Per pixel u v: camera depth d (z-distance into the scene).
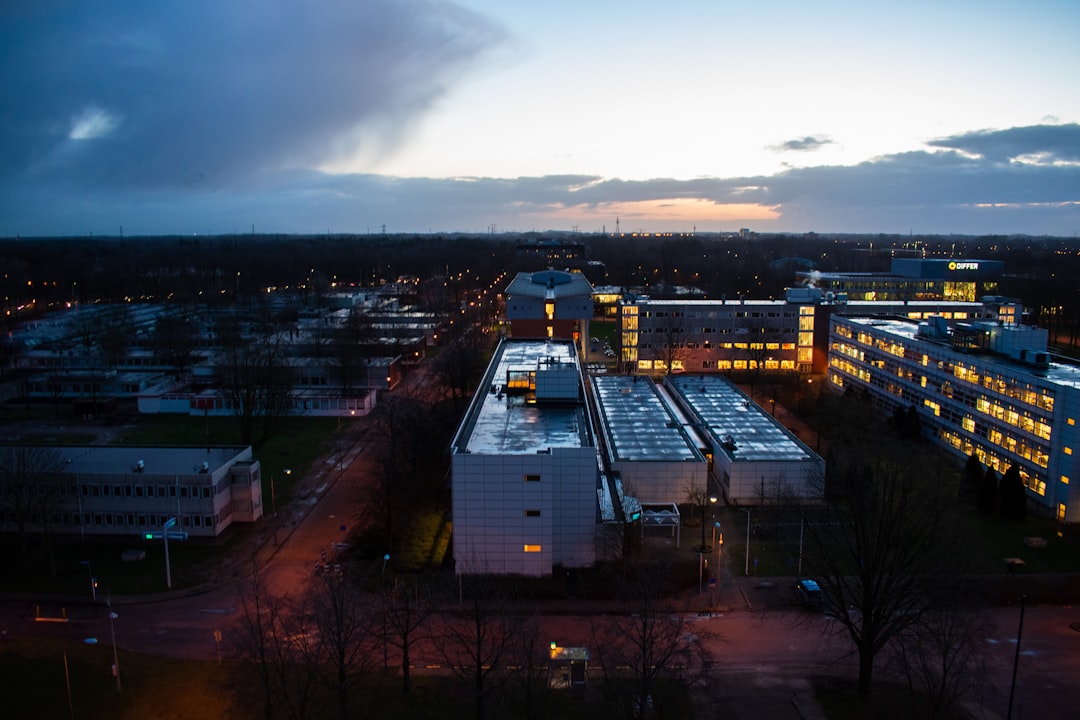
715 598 78.62
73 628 72.88
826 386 172.38
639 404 133.88
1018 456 108.06
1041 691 62.66
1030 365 112.75
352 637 64.62
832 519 92.19
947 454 127.38
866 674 62.44
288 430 143.25
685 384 150.62
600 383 150.88
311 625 71.38
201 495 92.31
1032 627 73.06
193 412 155.75
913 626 67.69
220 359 175.62
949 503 87.19
